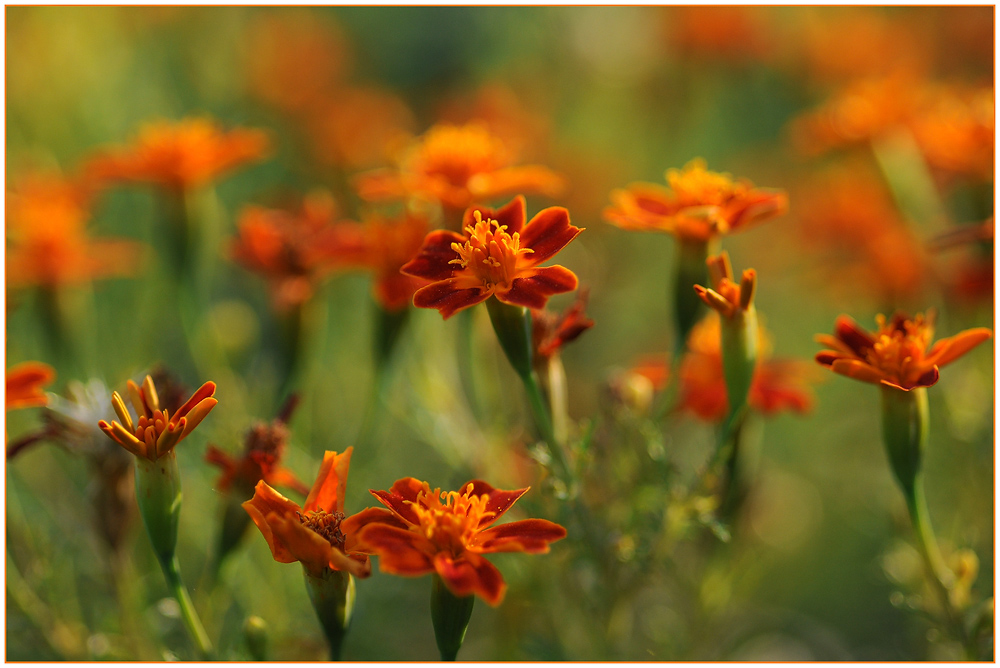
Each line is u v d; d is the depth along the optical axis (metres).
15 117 0.76
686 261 0.49
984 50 1.00
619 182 0.90
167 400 0.49
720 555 0.53
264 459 0.48
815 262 0.77
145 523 0.45
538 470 0.52
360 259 0.52
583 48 1.10
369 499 0.55
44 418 0.49
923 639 0.58
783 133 1.01
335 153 0.88
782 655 0.64
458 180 0.53
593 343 0.80
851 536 0.72
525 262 0.46
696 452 0.57
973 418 0.56
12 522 0.53
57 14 0.80
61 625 0.52
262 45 1.00
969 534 0.53
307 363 0.54
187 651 0.51
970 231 0.52
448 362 0.59
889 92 0.62
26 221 0.55
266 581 0.54
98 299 0.70
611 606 0.50
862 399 0.73
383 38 1.18
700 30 0.99
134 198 0.77
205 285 0.57
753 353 0.47
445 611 0.44
